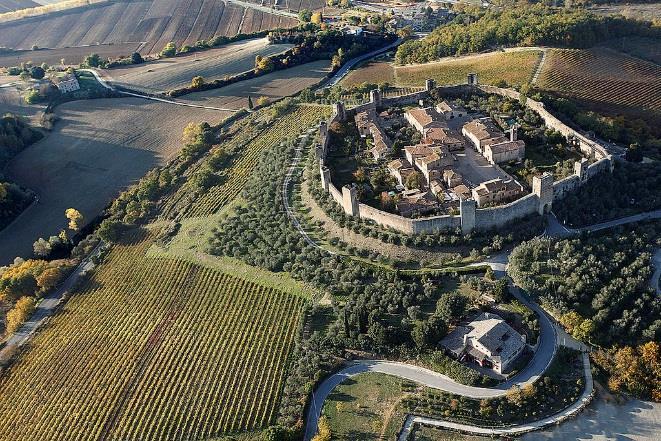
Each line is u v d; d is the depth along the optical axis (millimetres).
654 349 105312
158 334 130000
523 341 108250
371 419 103000
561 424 99562
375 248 134125
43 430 113500
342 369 112812
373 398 106375
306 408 106562
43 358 130625
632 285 116688
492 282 120875
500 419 100375
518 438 97875
